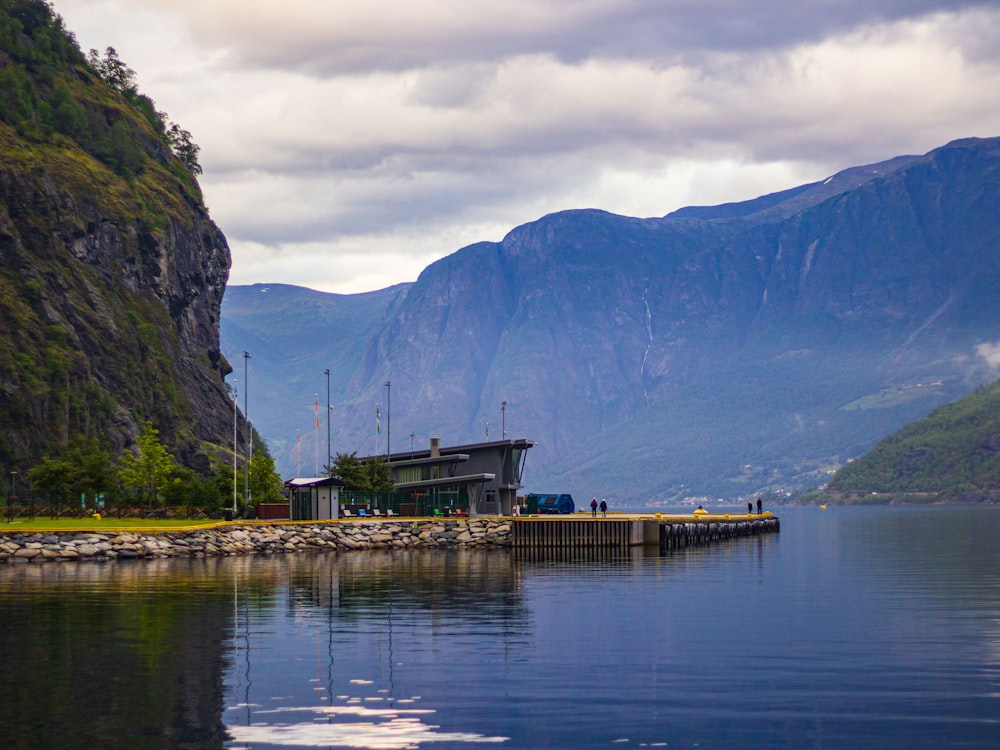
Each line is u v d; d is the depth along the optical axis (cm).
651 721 4656
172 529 14238
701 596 8900
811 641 6512
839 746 4344
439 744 4350
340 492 17625
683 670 5634
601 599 8619
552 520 15988
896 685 5291
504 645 6344
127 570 11556
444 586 9669
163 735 4425
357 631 6831
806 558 14088
